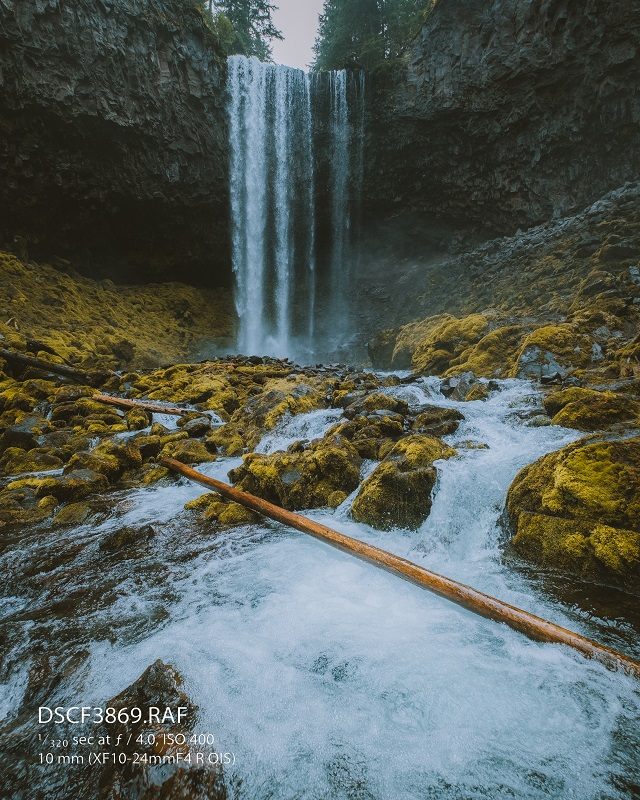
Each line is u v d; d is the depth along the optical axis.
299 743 1.78
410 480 3.81
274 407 7.66
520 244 18.61
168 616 2.76
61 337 15.43
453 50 21.69
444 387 8.57
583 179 20.05
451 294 19.88
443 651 2.28
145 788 1.52
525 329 10.53
